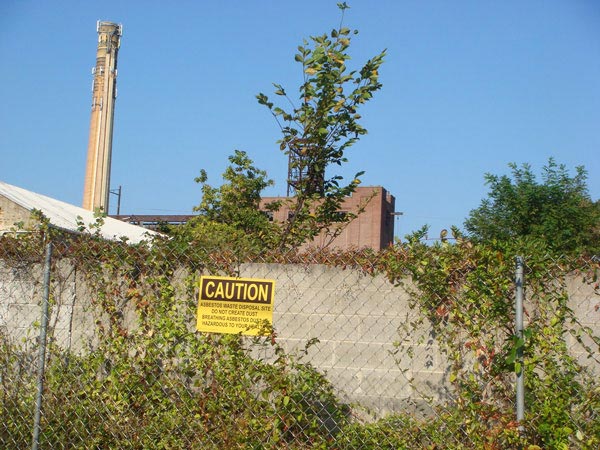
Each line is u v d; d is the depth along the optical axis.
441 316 4.95
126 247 5.54
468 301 4.80
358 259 5.48
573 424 4.38
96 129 56.19
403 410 5.15
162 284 5.37
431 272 4.93
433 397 5.12
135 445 5.18
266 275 5.63
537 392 4.52
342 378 5.44
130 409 5.28
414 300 5.12
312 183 8.10
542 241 4.96
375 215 50.97
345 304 5.49
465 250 4.82
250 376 4.96
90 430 5.33
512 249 4.71
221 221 19.92
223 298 5.06
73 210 20.56
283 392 4.87
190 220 19.94
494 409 4.54
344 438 4.90
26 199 18.84
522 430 4.34
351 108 7.83
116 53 57.44
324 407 5.08
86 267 5.62
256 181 20.16
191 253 5.34
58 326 5.68
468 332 4.81
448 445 4.65
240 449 4.88
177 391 5.15
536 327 4.61
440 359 5.22
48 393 5.41
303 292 5.57
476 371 4.83
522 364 4.40
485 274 4.73
